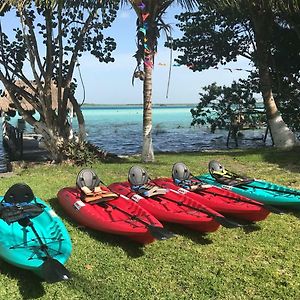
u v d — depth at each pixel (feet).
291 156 55.62
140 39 49.88
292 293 20.62
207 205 30.86
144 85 53.26
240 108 86.63
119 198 30.50
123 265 23.52
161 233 23.72
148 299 20.06
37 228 25.90
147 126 54.08
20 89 57.88
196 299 20.07
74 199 31.22
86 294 20.44
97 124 192.03
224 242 26.63
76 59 57.72
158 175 45.11
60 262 20.80
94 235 27.76
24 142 94.02
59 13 52.47
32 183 41.83
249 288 21.11
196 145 98.84
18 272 22.39
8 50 57.26
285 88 75.97
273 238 27.25
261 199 32.94
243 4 60.54
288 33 71.26
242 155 58.85
